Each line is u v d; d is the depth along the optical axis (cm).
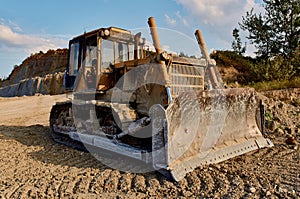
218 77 593
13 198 372
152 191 374
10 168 491
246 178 402
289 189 361
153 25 524
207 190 369
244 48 2455
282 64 1598
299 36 1823
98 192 381
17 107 1411
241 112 550
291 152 531
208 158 470
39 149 614
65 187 397
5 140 697
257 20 1962
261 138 582
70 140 654
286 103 1166
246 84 1612
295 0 1816
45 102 1556
